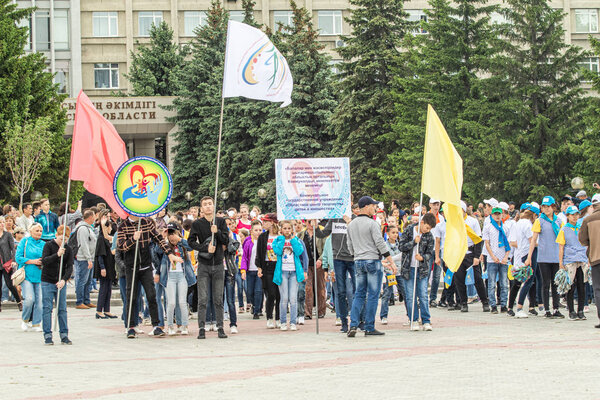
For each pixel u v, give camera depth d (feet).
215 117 198.29
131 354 46.44
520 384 31.71
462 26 164.04
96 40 260.62
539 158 152.97
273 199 181.57
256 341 51.85
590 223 54.60
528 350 42.32
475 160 153.58
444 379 33.45
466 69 158.40
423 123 157.48
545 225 61.87
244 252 69.82
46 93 175.32
